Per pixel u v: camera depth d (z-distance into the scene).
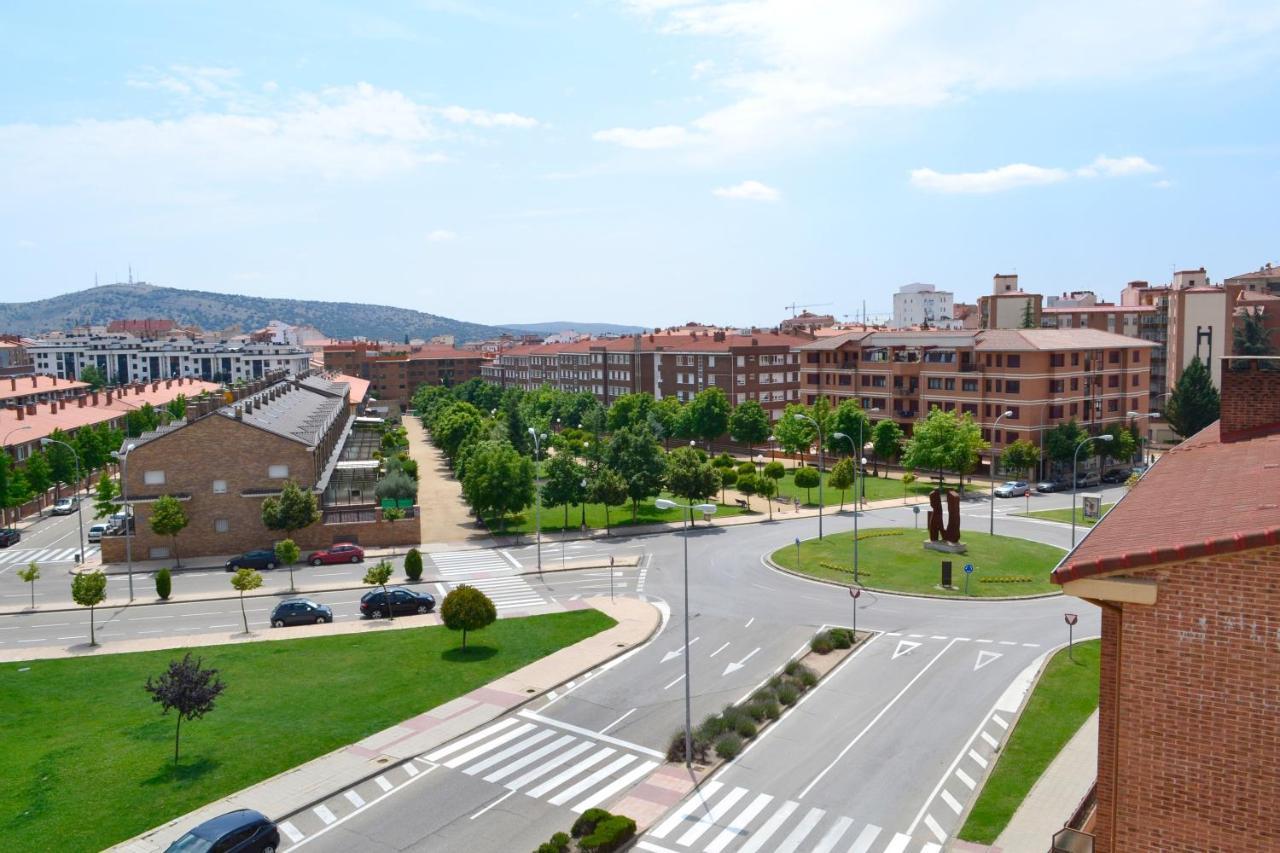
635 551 69.88
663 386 159.12
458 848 27.47
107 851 27.12
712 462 103.50
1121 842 13.67
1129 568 13.31
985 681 40.78
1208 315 123.38
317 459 77.62
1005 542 68.12
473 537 75.81
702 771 32.44
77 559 69.38
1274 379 22.55
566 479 77.31
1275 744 12.48
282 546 60.19
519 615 52.25
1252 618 12.55
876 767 32.62
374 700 39.28
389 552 70.31
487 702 38.97
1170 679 13.20
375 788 31.47
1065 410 101.81
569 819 29.19
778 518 82.62
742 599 55.44
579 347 193.62
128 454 68.12
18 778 31.95
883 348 117.75
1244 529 12.69
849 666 43.19
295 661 44.53
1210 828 12.98
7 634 50.41
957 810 29.42
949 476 105.31
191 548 69.19
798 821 28.88
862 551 66.06
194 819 29.11
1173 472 19.69
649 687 40.88
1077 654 43.78
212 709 36.81
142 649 46.94
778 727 36.31
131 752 34.09
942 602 54.00
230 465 69.62
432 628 50.06
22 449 99.75
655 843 27.61
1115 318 133.38
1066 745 33.78
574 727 36.56
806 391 129.38
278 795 30.78
